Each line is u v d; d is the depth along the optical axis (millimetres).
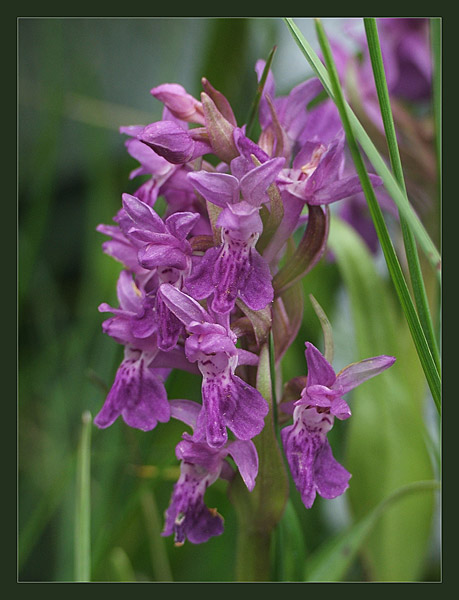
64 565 311
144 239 253
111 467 307
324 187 257
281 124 269
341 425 327
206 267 251
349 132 243
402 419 310
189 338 251
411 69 341
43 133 348
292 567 297
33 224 340
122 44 439
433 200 324
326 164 256
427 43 340
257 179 248
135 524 310
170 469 295
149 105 443
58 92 361
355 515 310
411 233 250
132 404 263
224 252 251
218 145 253
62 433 329
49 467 327
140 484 292
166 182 263
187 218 251
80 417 330
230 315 260
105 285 339
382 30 340
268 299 249
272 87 267
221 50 338
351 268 316
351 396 329
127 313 262
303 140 288
